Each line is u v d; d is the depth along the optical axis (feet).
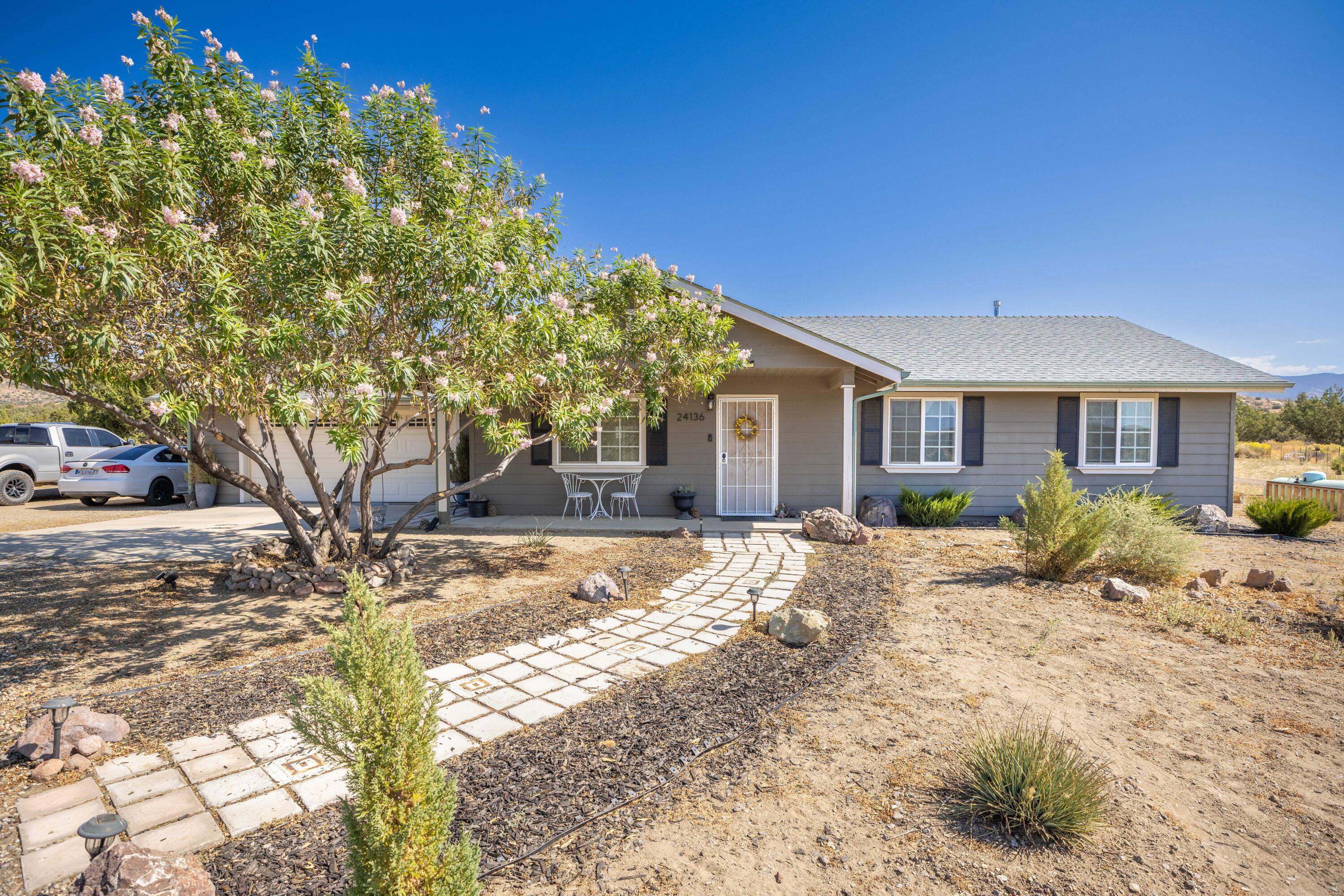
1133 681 12.46
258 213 14.28
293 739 10.10
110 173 12.00
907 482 37.58
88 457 40.50
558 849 7.16
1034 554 21.65
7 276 10.27
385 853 4.74
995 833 7.59
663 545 27.76
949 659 13.67
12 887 6.47
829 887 6.57
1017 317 49.55
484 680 12.59
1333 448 85.92
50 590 18.67
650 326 24.50
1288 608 17.90
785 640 14.84
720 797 8.30
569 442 20.80
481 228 17.83
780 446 36.68
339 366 15.99
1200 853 7.25
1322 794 8.55
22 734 9.95
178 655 13.85
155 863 5.91
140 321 12.96
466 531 30.94
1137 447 37.22
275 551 21.36
